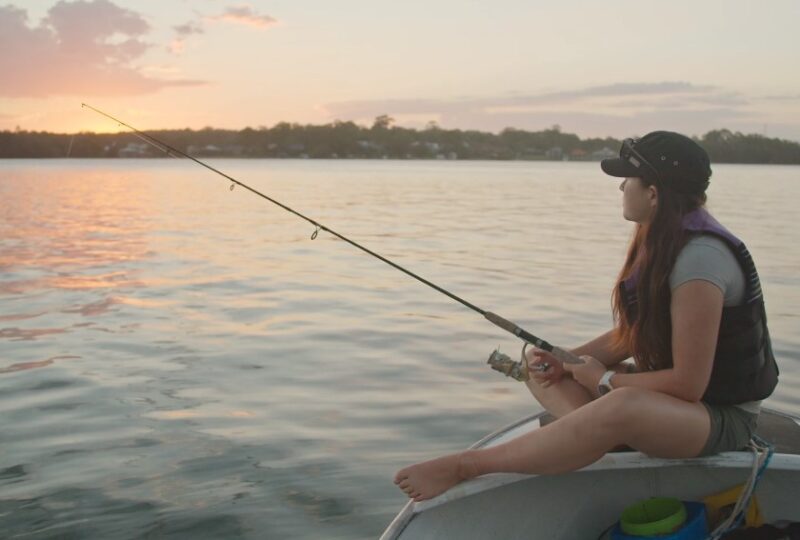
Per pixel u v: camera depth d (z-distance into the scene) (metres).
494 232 16.80
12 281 10.41
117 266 11.73
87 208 23.89
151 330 7.45
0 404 5.28
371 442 4.63
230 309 8.45
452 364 6.27
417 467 2.69
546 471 2.63
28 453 4.46
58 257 12.77
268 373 6.00
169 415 5.07
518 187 40.16
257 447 4.54
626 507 2.84
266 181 44.59
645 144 2.62
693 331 2.51
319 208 23.89
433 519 2.67
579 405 3.05
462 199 29.23
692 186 2.57
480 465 2.66
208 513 3.75
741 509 2.61
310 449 4.52
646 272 2.60
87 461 4.34
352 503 3.85
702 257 2.51
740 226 18.66
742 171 82.75
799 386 5.75
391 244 14.45
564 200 29.31
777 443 2.79
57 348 6.78
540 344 3.03
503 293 9.44
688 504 2.73
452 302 8.86
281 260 12.31
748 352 2.59
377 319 7.93
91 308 8.55
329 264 11.88
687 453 2.59
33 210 23.11
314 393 5.52
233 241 14.99
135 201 27.11
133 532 3.58
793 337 7.25
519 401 5.36
